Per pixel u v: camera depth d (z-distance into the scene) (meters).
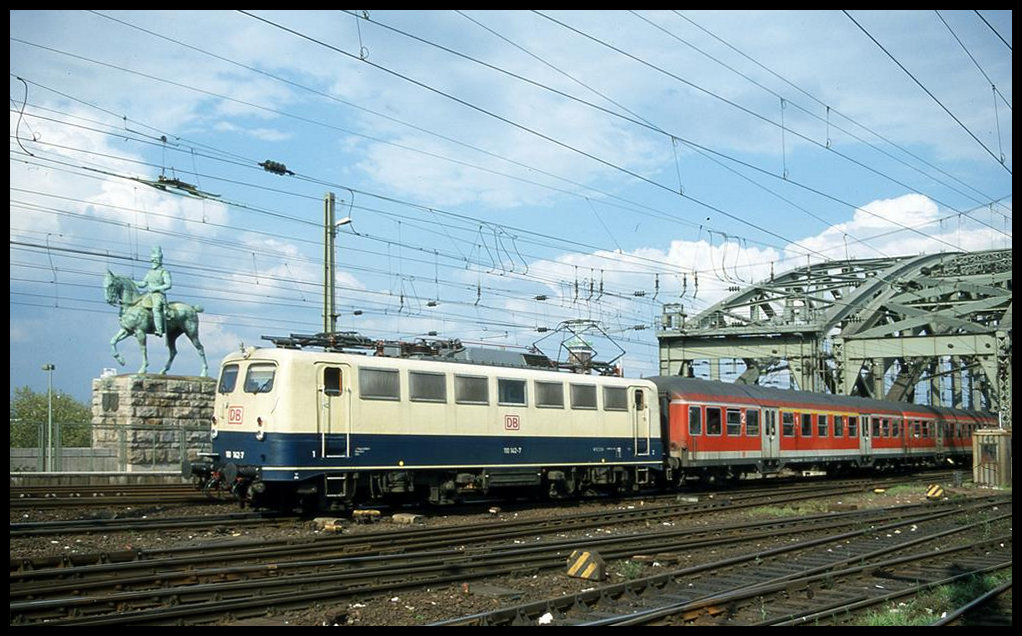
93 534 17.14
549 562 14.81
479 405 23.91
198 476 21.83
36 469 27.98
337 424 20.91
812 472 44.56
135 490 25.58
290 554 14.96
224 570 12.80
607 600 12.37
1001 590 13.26
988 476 37.50
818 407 39.44
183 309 32.84
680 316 57.28
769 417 35.81
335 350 22.23
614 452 27.77
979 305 61.59
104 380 30.62
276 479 19.95
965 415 56.12
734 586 13.63
